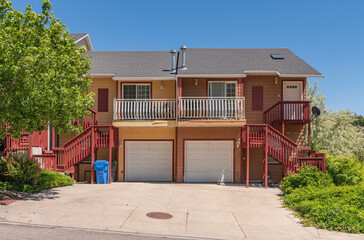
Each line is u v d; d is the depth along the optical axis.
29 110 9.84
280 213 10.51
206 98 17.23
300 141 17.72
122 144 17.58
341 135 28.66
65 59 10.54
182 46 17.61
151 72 17.70
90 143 16.23
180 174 17.12
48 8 11.12
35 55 9.83
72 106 10.80
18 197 10.73
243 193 14.04
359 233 8.44
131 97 17.72
